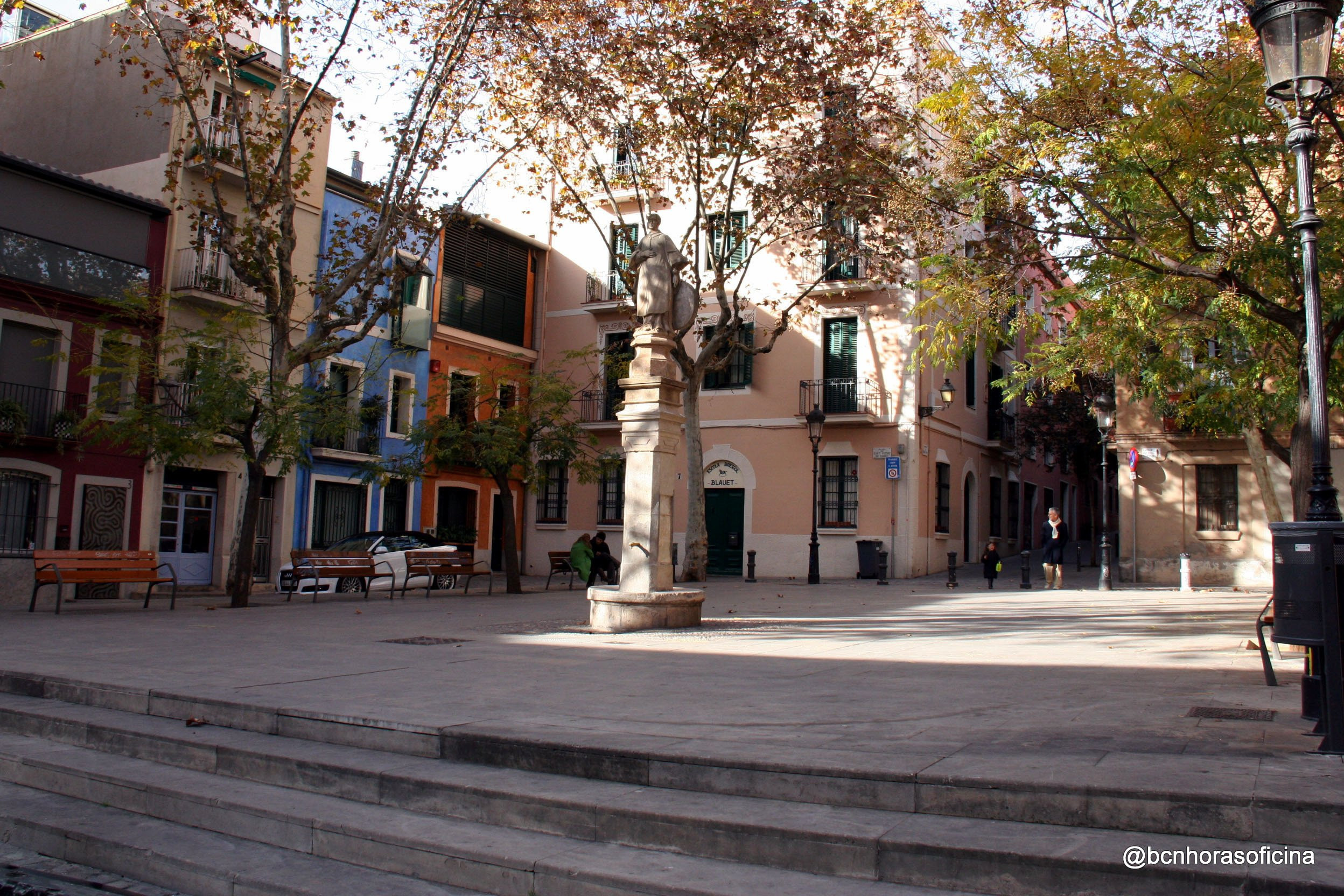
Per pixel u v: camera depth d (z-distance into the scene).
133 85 23.11
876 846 3.59
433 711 5.58
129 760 5.70
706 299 28.92
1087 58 10.13
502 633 10.82
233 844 4.59
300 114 16.25
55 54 24.44
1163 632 11.00
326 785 4.92
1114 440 23.62
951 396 26.14
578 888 3.71
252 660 8.11
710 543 28.58
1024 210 11.34
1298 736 4.71
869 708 5.72
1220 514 22.44
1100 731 4.91
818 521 27.12
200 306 22.52
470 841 4.11
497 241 31.09
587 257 31.64
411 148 17.58
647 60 19.84
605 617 11.11
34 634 10.49
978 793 3.86
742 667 7.73
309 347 16.64
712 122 20.47
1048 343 11.79
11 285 19.42
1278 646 9.02
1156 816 3.60
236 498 23.61
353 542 23.80
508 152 19.92
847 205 20.91
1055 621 12.68
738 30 19.06
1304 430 9.05
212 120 21.98
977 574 26.91
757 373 28.28
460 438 20.41
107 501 21.11
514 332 31.59
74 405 20.36
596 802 4.16
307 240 24.94
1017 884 3.38
